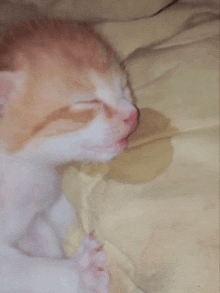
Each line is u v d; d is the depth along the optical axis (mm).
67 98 105
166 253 83
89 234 94
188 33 131
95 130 104
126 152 103
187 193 89
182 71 116
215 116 104
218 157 95
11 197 100
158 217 87
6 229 98
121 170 100
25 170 101
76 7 133
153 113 109
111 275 89
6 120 103
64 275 90
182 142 99
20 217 100
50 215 103
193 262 80
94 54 112
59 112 104
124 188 95
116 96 109
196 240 83
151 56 126
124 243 88
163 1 138
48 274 90
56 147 103
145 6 137
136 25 136
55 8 132
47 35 114
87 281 89
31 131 103
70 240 100
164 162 96
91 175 104
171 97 111
